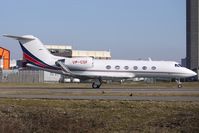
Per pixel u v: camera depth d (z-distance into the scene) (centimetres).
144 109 2645
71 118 2256
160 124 2147
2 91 4700
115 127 2095
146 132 1978
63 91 4694
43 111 2436
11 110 2502
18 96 3759
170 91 4722
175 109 2641
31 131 1975
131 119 2303
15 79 10869
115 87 6425
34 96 3766
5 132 1908
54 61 6331
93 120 2223
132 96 3775
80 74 6262
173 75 6362
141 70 6306
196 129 1984
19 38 6394
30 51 6425
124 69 6294
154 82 10600
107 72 6275
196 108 2652
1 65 12231
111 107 2766
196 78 12131
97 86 6303
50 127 2055
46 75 11025
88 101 3103
